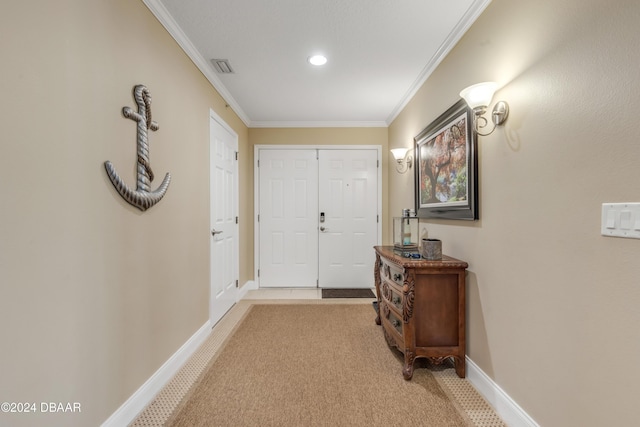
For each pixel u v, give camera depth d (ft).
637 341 2.77
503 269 4.75
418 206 8.62
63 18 3.41
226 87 9.11
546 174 3.84
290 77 8.43
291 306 10.39
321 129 12.81
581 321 3.35
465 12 5.64
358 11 5.65
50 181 3.25
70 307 3.51
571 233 3.46
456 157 6.20
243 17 5.81
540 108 3.94
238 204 11.23
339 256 12.87
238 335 7.89
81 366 3.68
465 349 5.82
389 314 7.11
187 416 4.71
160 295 5.53
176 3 5.38
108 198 4.15
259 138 12.79
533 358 4.10
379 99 10.08
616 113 2.92
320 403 5.03
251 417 4.69
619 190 2.90
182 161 6.50
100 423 3.99
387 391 5.38
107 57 4.14
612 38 2.95
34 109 3.07
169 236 5.88
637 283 2.76
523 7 4.25
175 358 6.05
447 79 6.79
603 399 3.10
